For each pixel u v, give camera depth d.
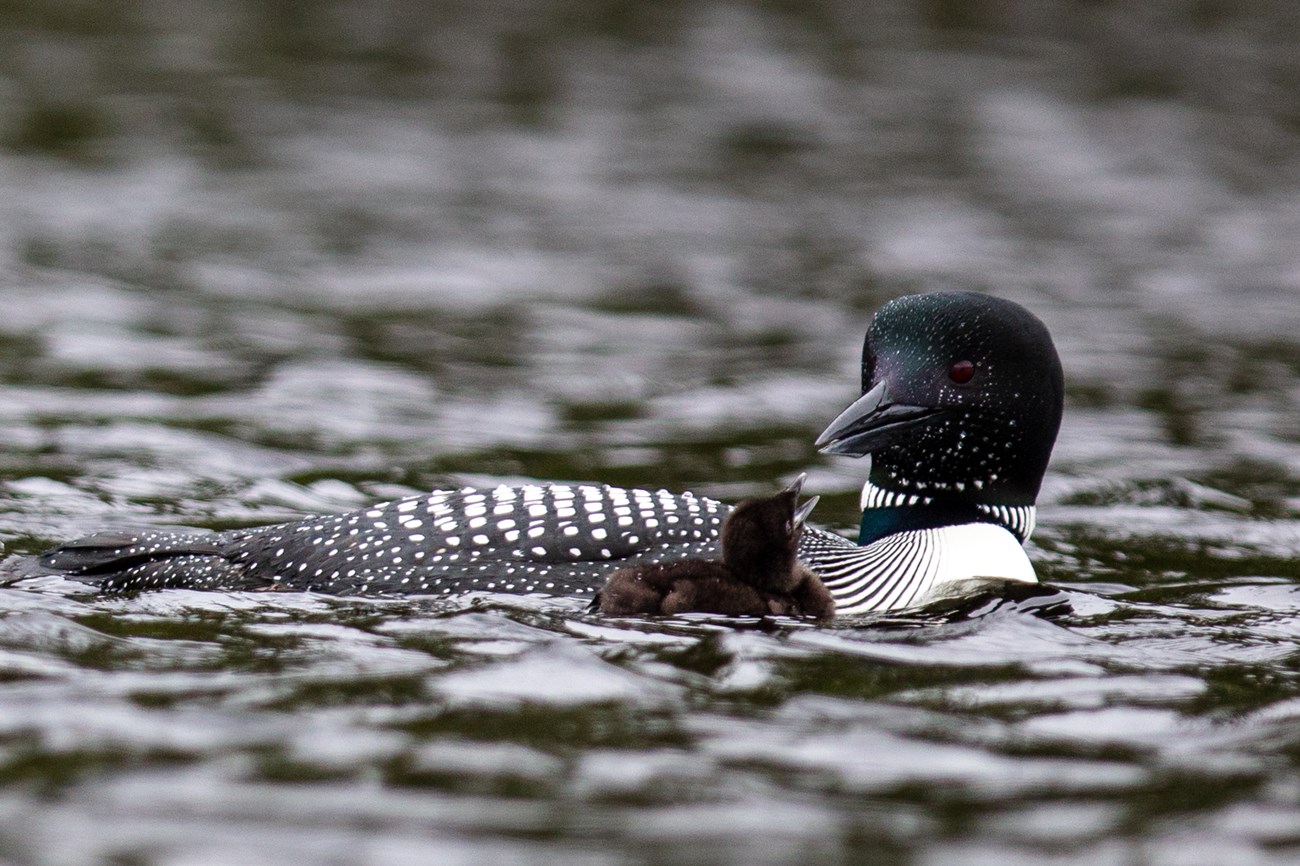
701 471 12.93
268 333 17.91
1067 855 5.49
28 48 37.44
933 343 9.16
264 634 7.87
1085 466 13.23
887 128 33.03
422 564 8.70
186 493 11.70
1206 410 15.27
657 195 27.64
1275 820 5.80
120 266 21.34
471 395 15.38
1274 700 7.21
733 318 19.52
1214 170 30.05
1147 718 6.94
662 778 6.09
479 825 5.60
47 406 14.23
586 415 14.74
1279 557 10.87
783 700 7.08
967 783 6.13
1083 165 30.30
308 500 11.70
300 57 37.94
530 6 44.66
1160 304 20.45
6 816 5.56
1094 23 42.75
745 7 44.62
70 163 28.28
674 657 7.64
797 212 26.52
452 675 7.23
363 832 5.51
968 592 9.06
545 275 21.86
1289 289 21.41
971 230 25.31
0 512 10.99
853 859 5.41
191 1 43.66
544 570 8.69
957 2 45.03
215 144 30.25
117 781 5.90
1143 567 10.57
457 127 32.31
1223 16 43.28
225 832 5.48
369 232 24.33
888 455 9.34
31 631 7.79
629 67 38.00
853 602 8.95
